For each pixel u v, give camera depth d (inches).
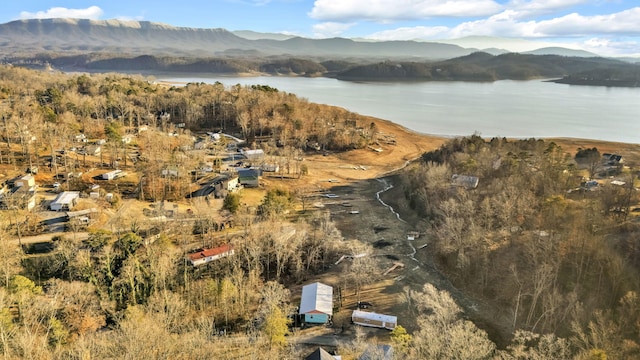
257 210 4891.7
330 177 6845.5
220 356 2546.8
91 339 2468.0
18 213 4136.3
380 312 3304.6
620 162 6697.8
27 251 3602.4
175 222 4394.7
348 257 4158.5
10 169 5078.7
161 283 3282.5
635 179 5649.6
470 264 3789.4
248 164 6766.7
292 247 3909.9
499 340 2965.1
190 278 3543.3
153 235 3991.1
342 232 4756.4
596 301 2989.7
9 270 3041.3
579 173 5856.3
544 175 5167.3
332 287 3631.9
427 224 4783.5
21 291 2780.5
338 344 2918.3
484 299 3449.8
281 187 6038.4
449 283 3740.2
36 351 2335.1
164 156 6033.5
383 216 5280.5
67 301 2886.3
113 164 5762.8
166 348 2333.9
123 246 3609.7
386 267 4013.3
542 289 3002.0
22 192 4461.1
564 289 3169.3
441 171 5369.1
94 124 7642.7
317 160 7736.2
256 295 3398.1
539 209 4156.0
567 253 3491.6
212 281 3361.2
